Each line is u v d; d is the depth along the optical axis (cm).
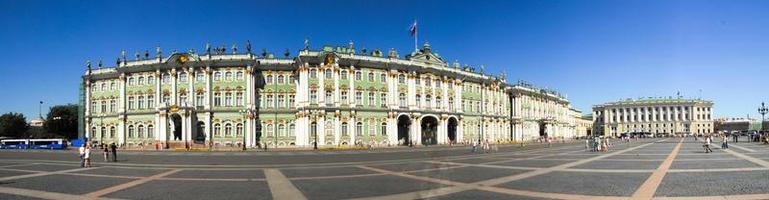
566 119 19612
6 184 2730
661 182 2602
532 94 15850
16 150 9319
